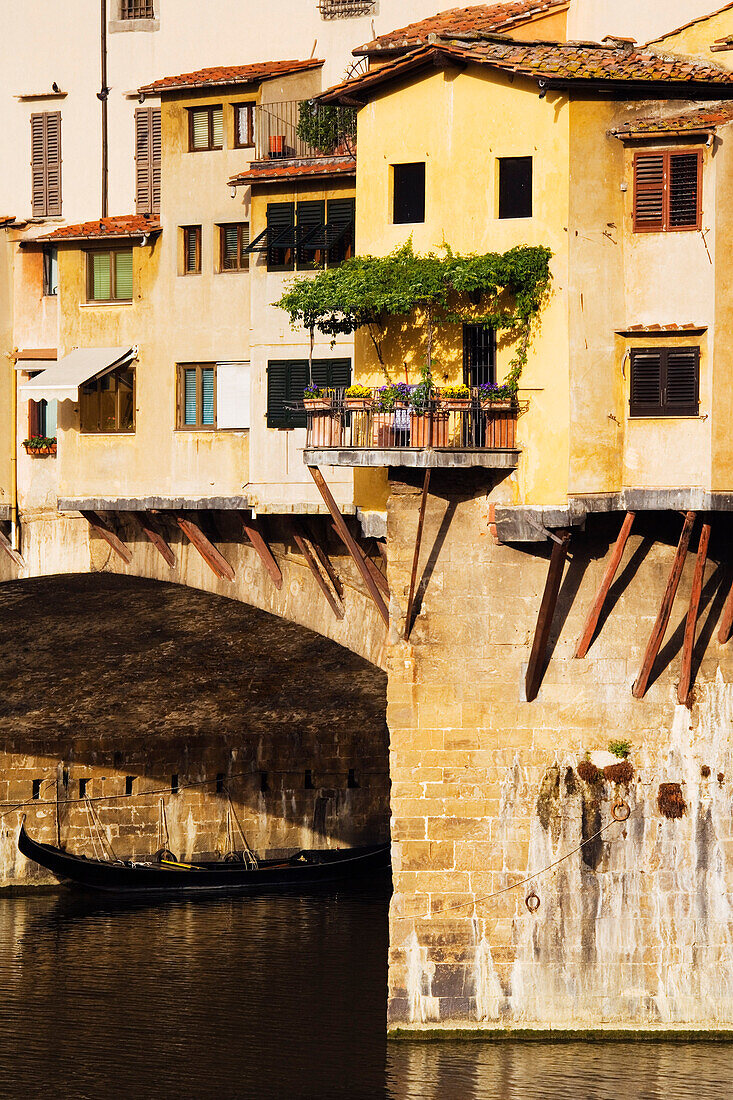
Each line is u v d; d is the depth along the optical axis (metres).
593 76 43.88
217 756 73.25
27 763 70.62
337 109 51.78
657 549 46.12
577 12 50.47
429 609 45.91
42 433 59.16
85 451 55.69
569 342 44.09
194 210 53.91
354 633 51.50
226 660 66.50
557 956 45.94
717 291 43.88
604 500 44.50
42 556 58.81
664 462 44.38
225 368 53.34
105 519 56.62
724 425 44.03
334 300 45.25
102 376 55.62
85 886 70.06
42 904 68.00
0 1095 45.84
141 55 60.50
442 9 54.00
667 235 44.34
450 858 45.94
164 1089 46.00
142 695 69.81
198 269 54.00
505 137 44.94
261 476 51.38
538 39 49.75
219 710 71.50
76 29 61.88
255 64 55.44
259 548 52.59
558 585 45.16
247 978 56.38
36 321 59.34
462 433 44.84
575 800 46.03
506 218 45.03
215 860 73.00
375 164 46.78
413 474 45.56
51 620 62.72
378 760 75.69
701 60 47.03
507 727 46.06
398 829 46.00
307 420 47.75
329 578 51.78
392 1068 44.72
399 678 46.00
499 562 45.72
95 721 71.25
